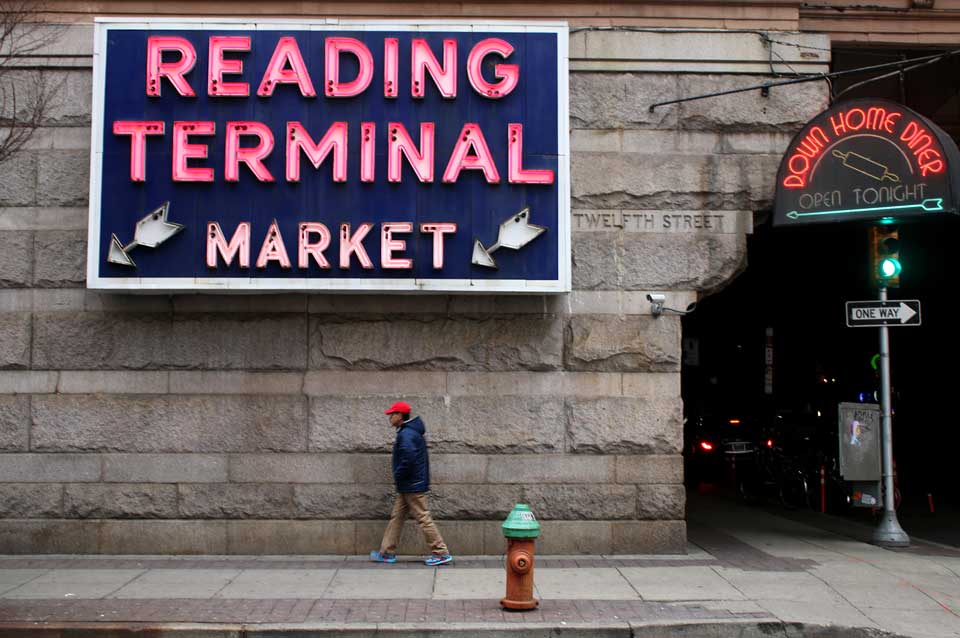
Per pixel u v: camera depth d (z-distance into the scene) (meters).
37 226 10.34
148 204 9.97
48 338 10.22
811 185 10.30
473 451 10.21
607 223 10.53
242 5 10.67
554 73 10.23
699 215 10.59
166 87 10.10
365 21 10.23
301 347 10.27
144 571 9.21
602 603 7.99
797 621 7.46
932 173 9.91
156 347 10.23
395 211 10.06
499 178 10.09
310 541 10.07
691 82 10.75
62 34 10.49
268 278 9.88
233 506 10.07
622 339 10.36
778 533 12.14
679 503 10.20
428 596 8.22
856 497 11.68
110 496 10.08
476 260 9.96
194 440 10.14
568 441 10.23
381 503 10.11
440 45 10.23
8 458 10.11
